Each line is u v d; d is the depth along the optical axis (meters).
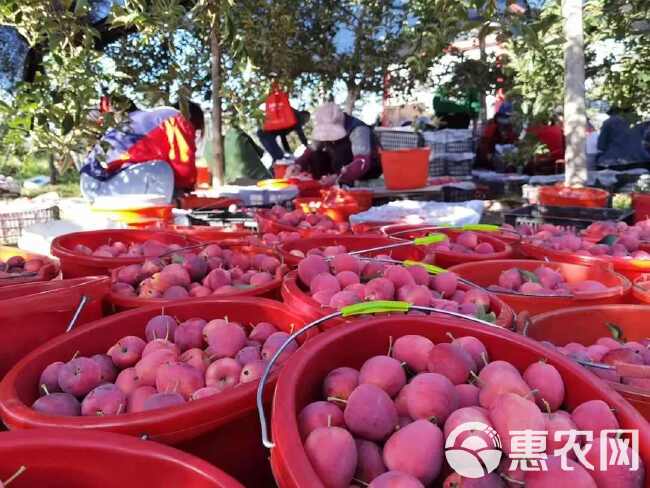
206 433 1.15
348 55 8.08
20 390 1.30
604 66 6.41
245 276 2.22
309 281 1.89
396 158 6.36
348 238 2.67
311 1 7.55
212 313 1.76
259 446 1.27
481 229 2.33
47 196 6.38
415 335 1.34
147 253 2.56
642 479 0.94
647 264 2.27
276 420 0.96
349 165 6.56
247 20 6.16
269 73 7.40
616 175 8.62
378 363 1.20
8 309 1.54
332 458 0.94
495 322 1.55
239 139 9.12
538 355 1.25
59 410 1.27
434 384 1.10
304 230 3.23
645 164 9.20
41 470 0.94
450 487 0.95
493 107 13.60
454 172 9.33
